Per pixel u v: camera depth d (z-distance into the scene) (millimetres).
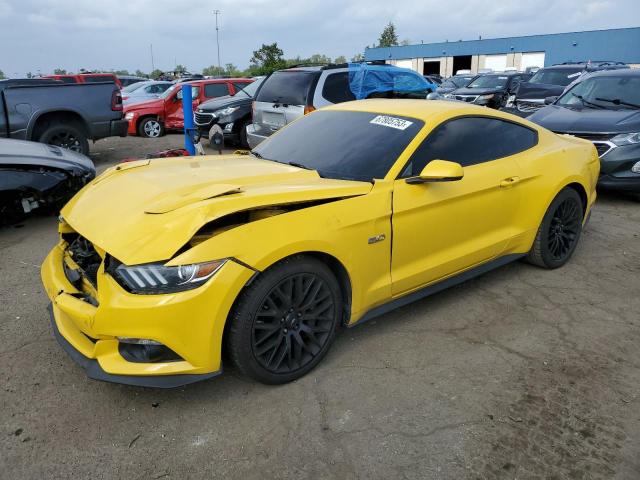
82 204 3275
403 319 3859
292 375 3055
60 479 2402
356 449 2576
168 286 2551
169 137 14852
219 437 2664
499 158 4086
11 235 5820
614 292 4332
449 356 3383
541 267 4770
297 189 3018
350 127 3961
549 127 7203
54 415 2820
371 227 3203
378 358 3346
